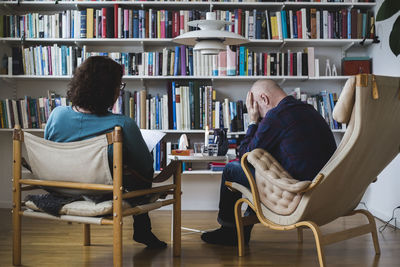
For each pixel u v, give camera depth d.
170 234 3.45
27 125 4.32
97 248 2.98
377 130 2.20
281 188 2.33
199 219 4.09
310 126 2.49
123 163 2.35
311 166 2.46
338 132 4.63
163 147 4.36
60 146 2.22
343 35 4.32
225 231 3.09
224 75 4.31
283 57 4.34
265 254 2.86
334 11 4.48
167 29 4.28
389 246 3.07
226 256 2.81
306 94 4.52
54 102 4.32
